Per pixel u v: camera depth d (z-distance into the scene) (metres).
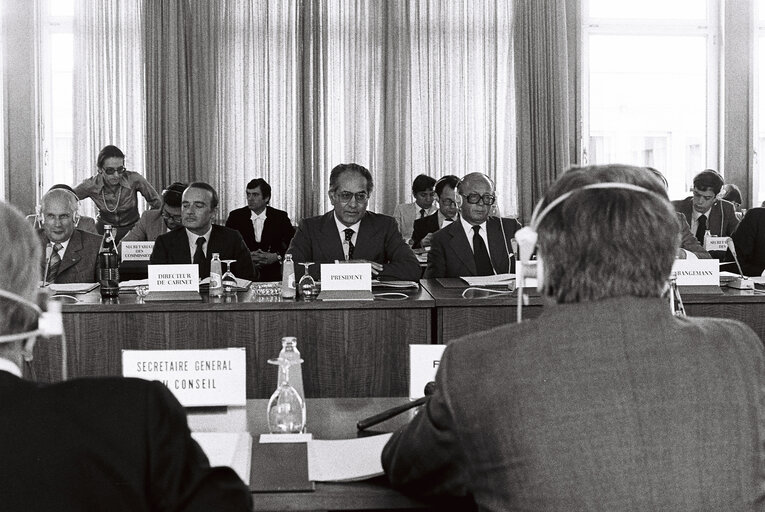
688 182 8.51
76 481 0.99
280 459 1.65
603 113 8.45
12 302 1.07
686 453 1.13
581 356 1.17
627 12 8.38
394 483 1.46
